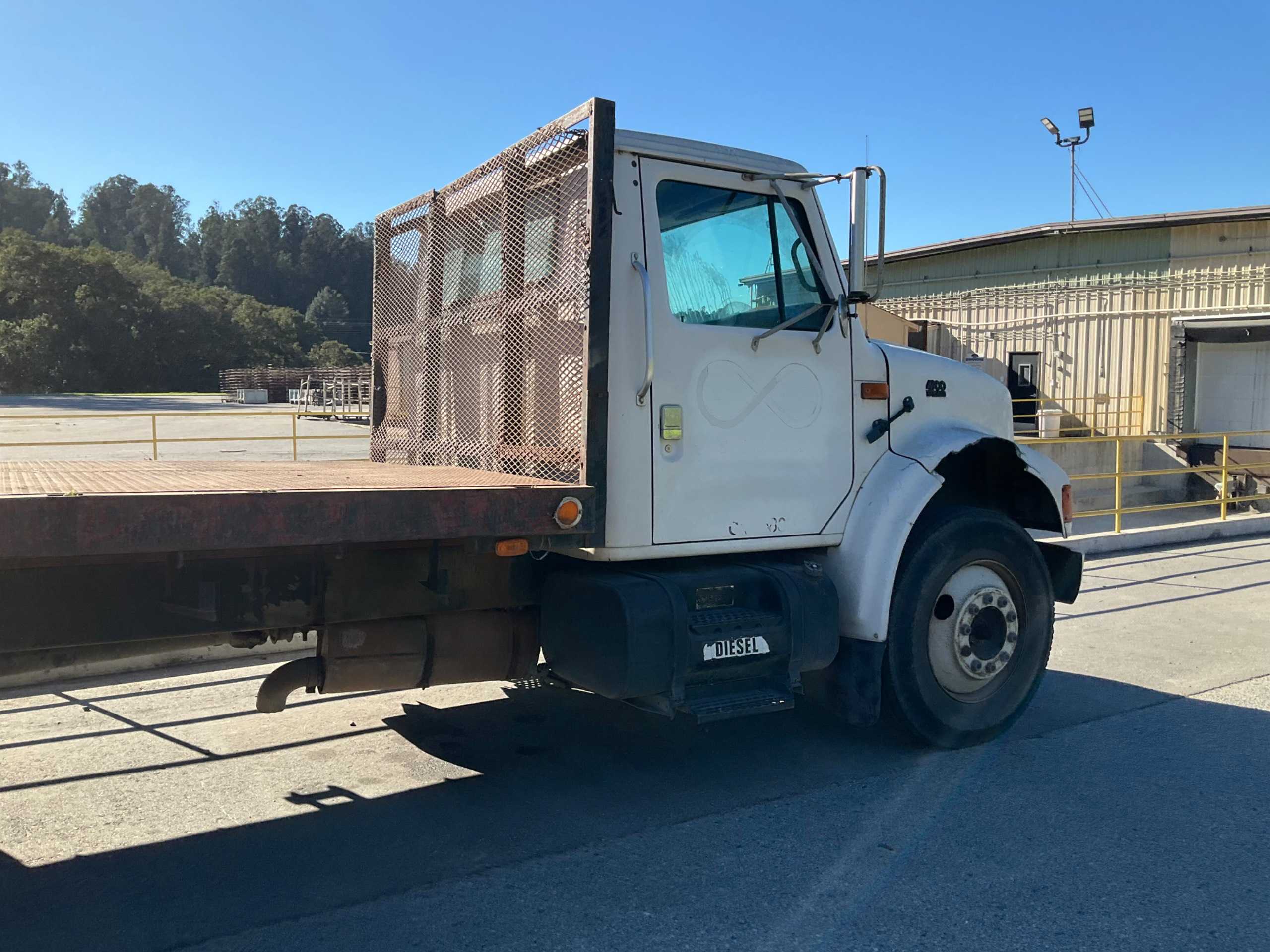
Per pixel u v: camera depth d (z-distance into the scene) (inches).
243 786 174.1
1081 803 167.6
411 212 204.5
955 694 193.6
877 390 185.0
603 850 148.9
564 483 144.7
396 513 121.7
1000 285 885.8
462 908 131.0
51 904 131.8
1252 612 332.2
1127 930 125.6
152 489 113.3
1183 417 761.0
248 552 120.4
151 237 7165.4
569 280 147.2
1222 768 185.2
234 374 2662.4
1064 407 839.7
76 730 203.8
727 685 161.9
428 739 200.2
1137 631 304.2
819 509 177.5
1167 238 778.8
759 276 172.4
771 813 163.6
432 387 194.9
